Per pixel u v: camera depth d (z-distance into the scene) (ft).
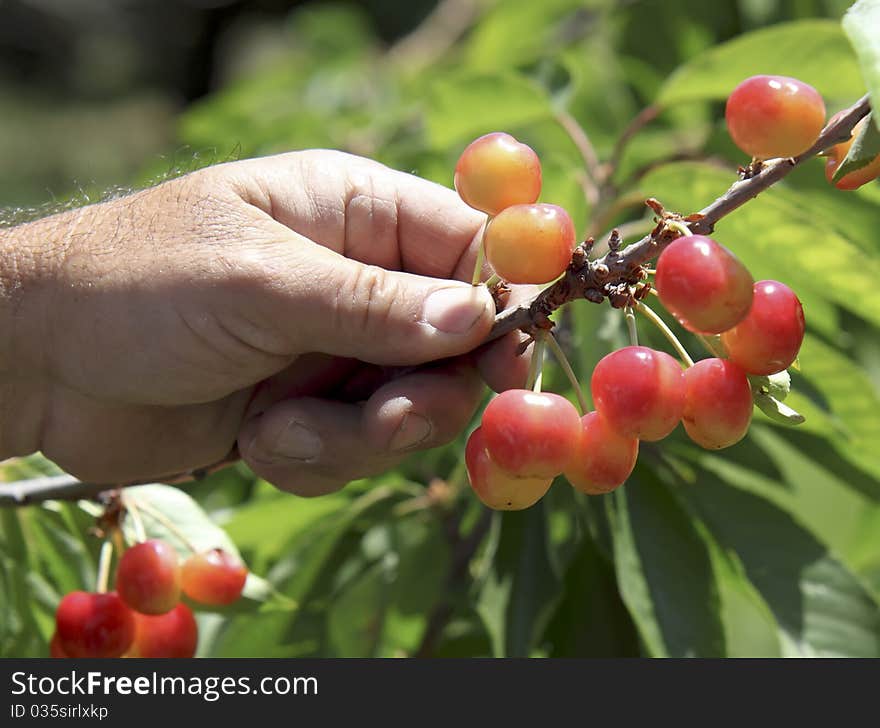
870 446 2.72
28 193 13.41
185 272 2.42
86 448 2.61
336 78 5.56
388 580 2.87
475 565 2.89
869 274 2.49
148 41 15.94
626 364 2.17
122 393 2.51
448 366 2.55
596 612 2.79
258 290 2.40
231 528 2.91
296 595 2.87
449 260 2.60
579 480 2.22
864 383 2.63
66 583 2.73
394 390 2.51
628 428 2.17
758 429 2.80
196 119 4.75
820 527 4.26
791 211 2.46
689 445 2.71
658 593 2.60
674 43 3.79
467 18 5.80
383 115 4.32
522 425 2.17
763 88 2.16
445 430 2.53
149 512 2.64
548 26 4.44
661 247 2.21
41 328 2.48
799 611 2.62
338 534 2.89
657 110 2.86
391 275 2.42
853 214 2.92
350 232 2.57
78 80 16.42
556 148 3.26
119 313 2.44
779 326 2.18
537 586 2.67
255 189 2.51
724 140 2.82
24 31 16.72
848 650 2.60
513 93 2.94
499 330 2.39
